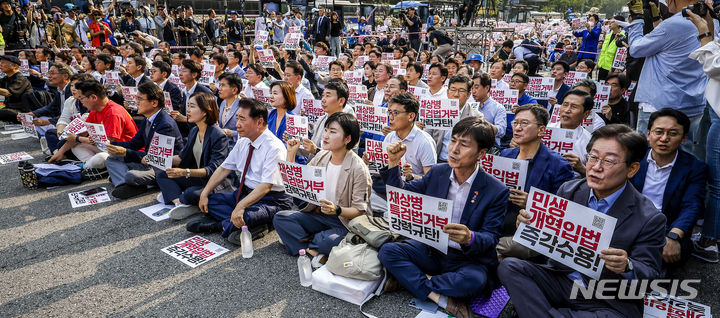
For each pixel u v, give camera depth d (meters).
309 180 3.23
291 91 4.97
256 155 3.88
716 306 2.88
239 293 3.09
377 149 4.02
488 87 5.42
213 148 4.33
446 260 2.90
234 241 3.82
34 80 9.68
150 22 14.49
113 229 4.16
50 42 11.23
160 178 4.61
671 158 3.18
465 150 2.60
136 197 5.02
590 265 2.26
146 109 4.87
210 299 3.02
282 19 17.33
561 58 13.62
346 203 3.39
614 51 10.52
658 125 3.04
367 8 27.05
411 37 15.24
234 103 5.88
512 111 5.96
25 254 3.68
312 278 3.11
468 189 2.81
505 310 2.70
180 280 3.27
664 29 3.93
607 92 5.50
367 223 3.21
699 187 3.09
